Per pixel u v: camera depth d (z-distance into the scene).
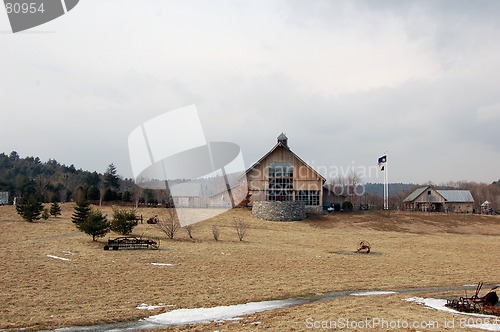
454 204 80.69
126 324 15.55
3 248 30.91
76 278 22.61
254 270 26.78
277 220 57.38
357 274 26.75
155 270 25.61
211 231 46.56
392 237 47.97
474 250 39.66
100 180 97.56
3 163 126.50
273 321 16.00
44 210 52.94
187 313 17.11
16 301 17.80
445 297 20.77
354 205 73.44
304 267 28.50
